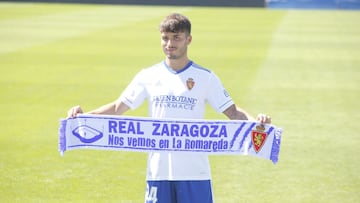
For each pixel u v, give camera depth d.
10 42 45.28
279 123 22.33
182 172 10.31
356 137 20.58
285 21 67.88
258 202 14.77
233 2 95.25
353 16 77.06
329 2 99.50
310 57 39.31
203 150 10.45
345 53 41.47
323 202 14.79
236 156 18.44
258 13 80.94
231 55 39.75
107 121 10.62
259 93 27.55
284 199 14.98
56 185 15.82
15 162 17.66
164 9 86.12
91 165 17.56
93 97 26.50
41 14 72.00
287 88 28.77
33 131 20.97
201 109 10.40
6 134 20.58
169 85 10.27
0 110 23.94
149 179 10.47
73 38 48.47
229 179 16.42
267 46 44.81
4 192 15.23
